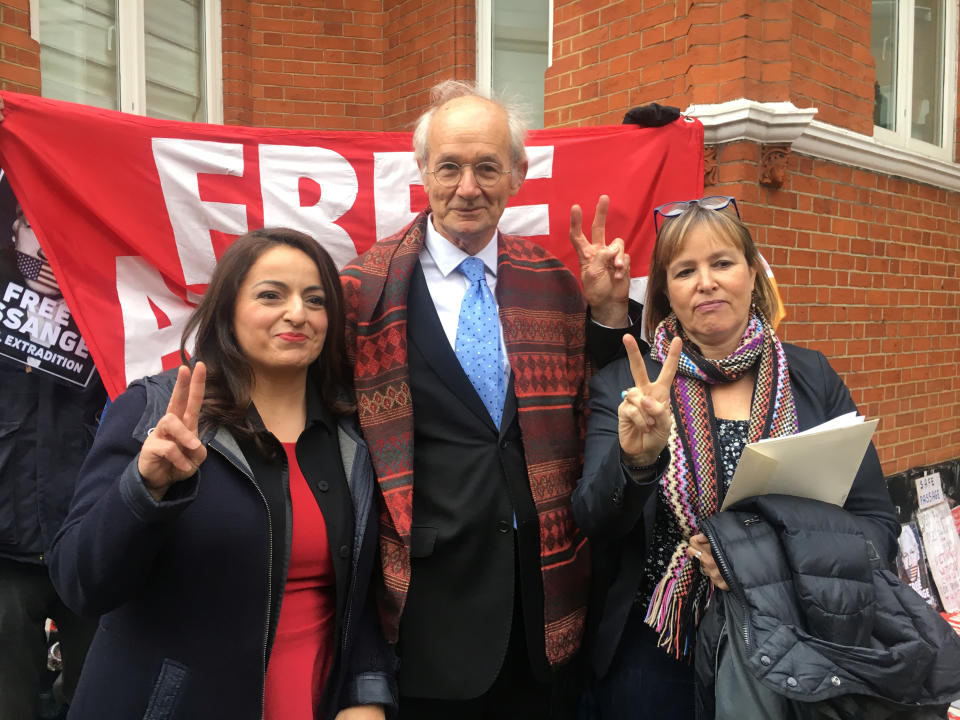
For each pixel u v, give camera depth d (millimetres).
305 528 1594
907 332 3990
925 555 3980
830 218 3469
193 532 1441
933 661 1425
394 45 4875
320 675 1603
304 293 1632
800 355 1894
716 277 1777
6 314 2232
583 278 2125
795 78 3150
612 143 2682
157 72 4445
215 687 1431
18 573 2188
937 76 4543
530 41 4551
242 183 2535
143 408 1534
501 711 1966
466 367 1909
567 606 1867
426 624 1791
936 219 4148
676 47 3236
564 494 1904
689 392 1806
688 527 1698
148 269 2424
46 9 3809
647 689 1751
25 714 2164
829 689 1354
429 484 1840
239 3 4707
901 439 4000
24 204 2227
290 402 1701
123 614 1458
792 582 1485
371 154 2658
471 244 1989
